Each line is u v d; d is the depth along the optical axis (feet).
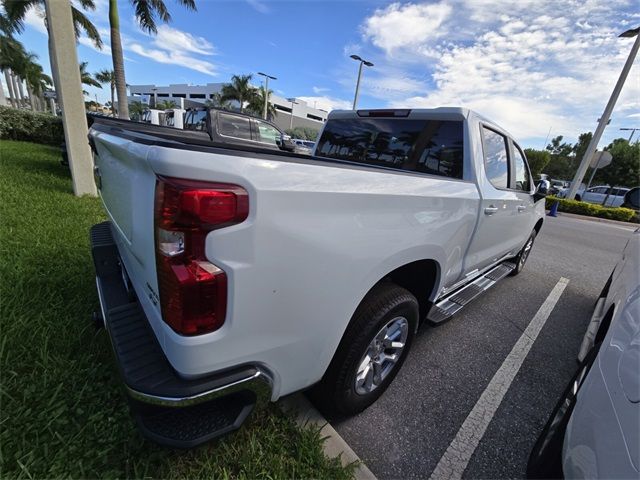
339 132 10.62
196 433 4.00
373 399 6.72
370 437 6.19
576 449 3.99
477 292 10.05
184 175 3.33
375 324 5.69
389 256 5.39
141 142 4.02
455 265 8.11
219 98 126.21
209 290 3.56
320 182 4.17
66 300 8.58
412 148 8.95
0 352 6.30
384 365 6.85
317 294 4.44
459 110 8.22
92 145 7.71
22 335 7.06
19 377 6.10
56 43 16.67
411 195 5.58
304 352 4.69
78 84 17.65
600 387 4.09
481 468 5.82
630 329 4.28
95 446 5.12
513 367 8.72
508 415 7.06
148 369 3.99
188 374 3.78
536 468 5.25
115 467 4.90
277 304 4.07
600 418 3.81
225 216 3.43
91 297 8.75
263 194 3.59
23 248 10.82
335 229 4.38
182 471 4.97
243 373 4.10
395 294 6.09
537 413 7.20
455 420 6.78
